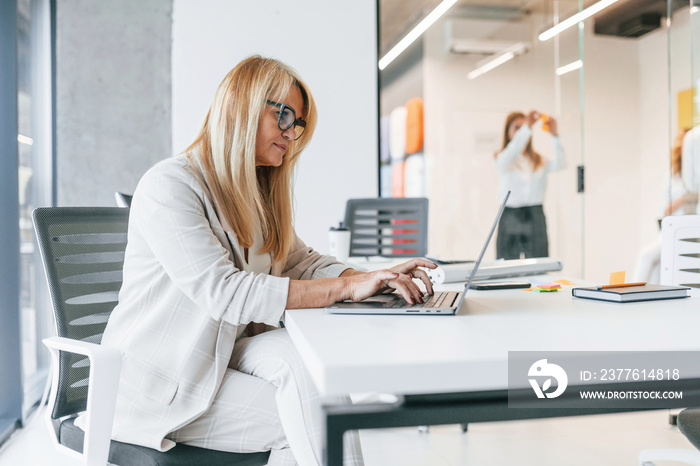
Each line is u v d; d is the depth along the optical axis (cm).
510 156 411
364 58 385
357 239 295
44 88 317
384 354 60
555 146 415
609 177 421
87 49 321
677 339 67
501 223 411
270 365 104
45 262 117
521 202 413
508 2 407
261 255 129
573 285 139
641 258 267
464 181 406
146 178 112
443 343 65
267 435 104
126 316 115
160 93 330
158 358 108
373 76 387
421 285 145
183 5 355
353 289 100
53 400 112
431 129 400
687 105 404
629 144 422
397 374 56
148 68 329
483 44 405
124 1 326
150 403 106
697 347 62
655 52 418
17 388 243
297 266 144
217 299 98
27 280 289
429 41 398
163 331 109
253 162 117
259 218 129
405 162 395
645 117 422
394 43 393
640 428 223
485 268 160
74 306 120
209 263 101
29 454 217
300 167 379
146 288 113
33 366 299
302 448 91
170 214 105
